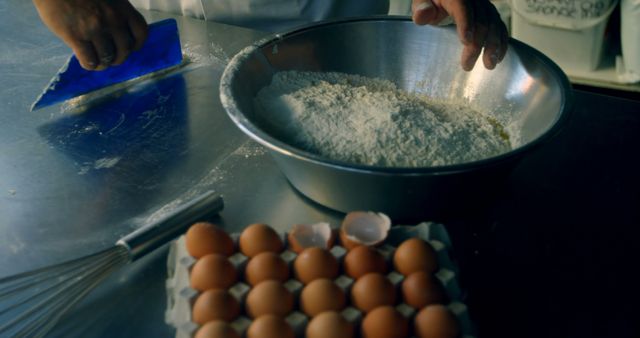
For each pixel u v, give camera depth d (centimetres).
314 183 68
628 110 93
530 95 82
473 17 79
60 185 78
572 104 70
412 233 65
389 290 56
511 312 60
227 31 122
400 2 185
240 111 68
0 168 81
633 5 152
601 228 71
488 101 89
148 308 60
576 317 59
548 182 78
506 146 80
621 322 59
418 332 53
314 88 86
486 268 65
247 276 59
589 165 82
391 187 62
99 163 82
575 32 163
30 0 133
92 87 97
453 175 60
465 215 72
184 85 102
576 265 66
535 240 69
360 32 94
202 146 86
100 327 58
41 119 92
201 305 54
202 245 60
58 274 60
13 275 61
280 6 124
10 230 70
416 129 75
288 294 55
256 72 85
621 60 171
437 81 94
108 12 91
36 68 107
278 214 73
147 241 64
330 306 55
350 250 61
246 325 54
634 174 80
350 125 76
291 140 77
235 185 78
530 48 84
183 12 132
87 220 72
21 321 58
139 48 97
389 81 97
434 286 56
